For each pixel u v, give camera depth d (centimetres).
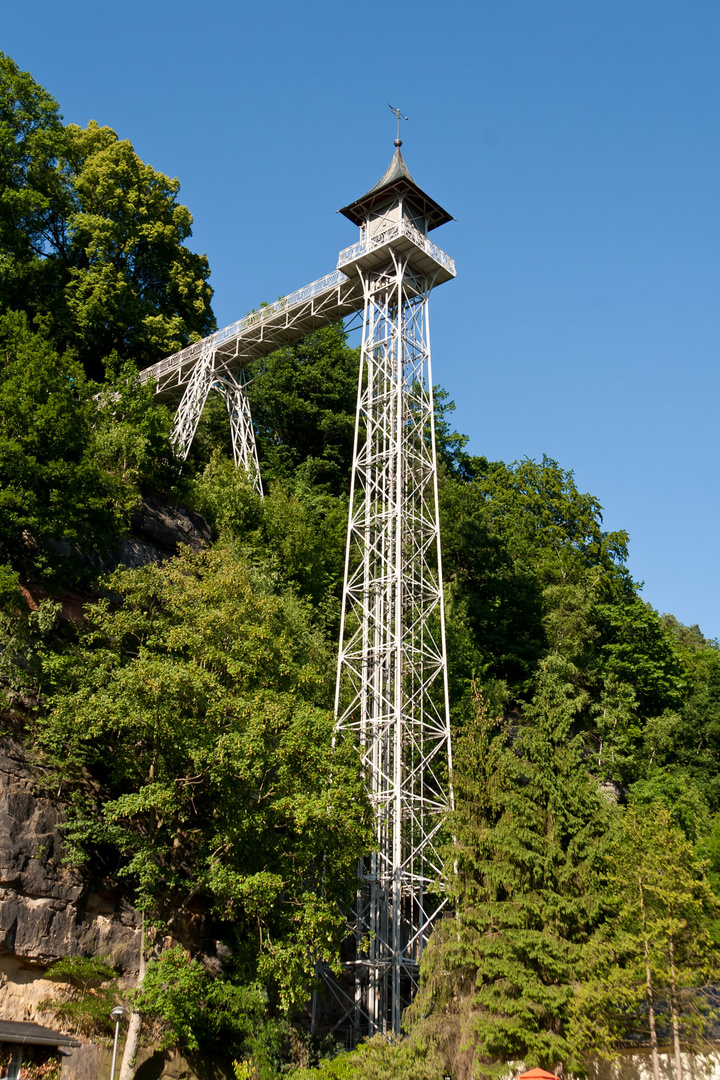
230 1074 2684
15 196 4506
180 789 2662
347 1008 3416
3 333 3441
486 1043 2358
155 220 5731
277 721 2630
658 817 2812
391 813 3391
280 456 5722
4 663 2684
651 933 2502
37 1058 2320
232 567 3130
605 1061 2544
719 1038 2642
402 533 3888
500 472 6912
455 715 4103
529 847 2638
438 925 2697
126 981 2672
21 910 2477
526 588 5612
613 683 5253
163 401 5416
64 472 3091
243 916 2716
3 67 4781
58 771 2714
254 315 4791
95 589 3238
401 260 4091
